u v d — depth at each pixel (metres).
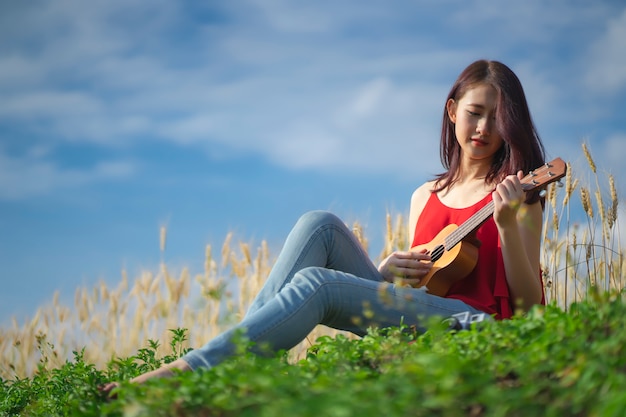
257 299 3.30
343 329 3.20
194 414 2.16
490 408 1.88
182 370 2.69
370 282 3.17
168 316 6.49
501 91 3.60
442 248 3.57
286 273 3.32
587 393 1.78
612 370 1.82
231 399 2.00
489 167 3.75
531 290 3.39
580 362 1.89
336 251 3.46
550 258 4.24
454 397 1.82
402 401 1.71
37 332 6.66
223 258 6.25
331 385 2.00
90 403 2.77
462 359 2.21
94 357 6.87
